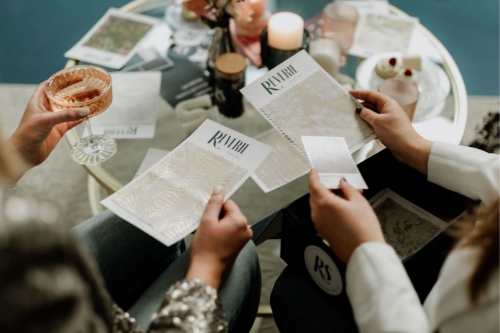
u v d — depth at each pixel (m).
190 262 0.64
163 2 1.41
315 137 0.80
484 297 0.51
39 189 1.57
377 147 1.05
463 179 0.75
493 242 0.51
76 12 2.07
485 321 0.51
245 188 1.08
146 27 1.34
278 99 0.89
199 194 0.74
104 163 1.05
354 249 0.65
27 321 0.35
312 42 1.21
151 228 0.69
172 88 1.20
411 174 0.84
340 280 0.71
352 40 1.27
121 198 0.73
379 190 0.90
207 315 0.57
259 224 0.92
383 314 0.58
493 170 0.72
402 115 0.83
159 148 1.08
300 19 1.17
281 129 0.85
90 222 0.78
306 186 1.08
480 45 1.94
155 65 1.25
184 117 1.14
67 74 0.97
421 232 0.85
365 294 0.61
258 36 1.30
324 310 0.78
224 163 0.78
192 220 0.71
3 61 1.91
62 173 1.61
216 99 1.16
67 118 0.85
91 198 1.38
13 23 2.03
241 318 0.75
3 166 0.46
